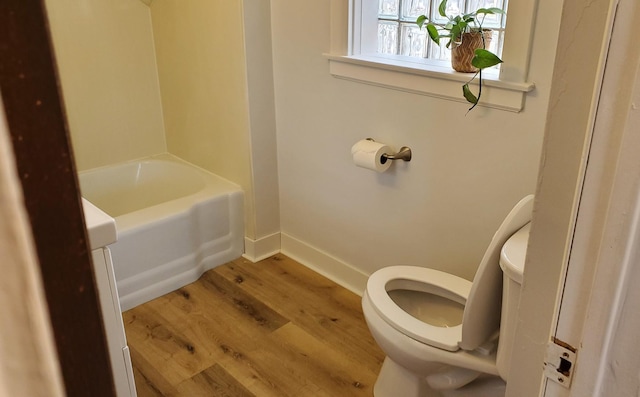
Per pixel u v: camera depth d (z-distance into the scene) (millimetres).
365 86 2141
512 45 1631
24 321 311
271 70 2529
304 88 2410
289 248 2846
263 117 2578
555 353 703
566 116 692
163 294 2504
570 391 702
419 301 1953
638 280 610
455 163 1937
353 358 2113
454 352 1576
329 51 2229
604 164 589
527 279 824
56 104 287
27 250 296
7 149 275
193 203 2553
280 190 2770
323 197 2537
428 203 2080
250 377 2014
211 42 2582
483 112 1794
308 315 2369
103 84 2879
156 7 2873
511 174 1782
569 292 663
